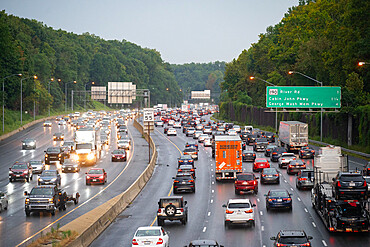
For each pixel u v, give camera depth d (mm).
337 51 97312
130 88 198500
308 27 127812
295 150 84812
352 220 32250
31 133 132000
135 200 49625
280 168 70812
